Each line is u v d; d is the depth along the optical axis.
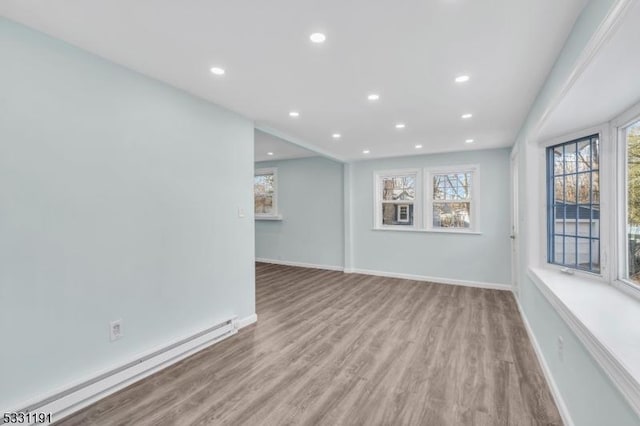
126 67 2.31
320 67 2.27
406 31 1.80
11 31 1.76
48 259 1.92
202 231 2.96
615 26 1.17
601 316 1.61
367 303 4.35
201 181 2.95
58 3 1.59
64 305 1.99
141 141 2.43
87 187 2.11
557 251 2.86
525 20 1.67
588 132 2.36
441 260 5.58
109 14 1.68
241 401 2.14
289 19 1.70
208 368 2.57
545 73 2.30
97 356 2.15
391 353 2.84
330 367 2.59
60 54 1.96
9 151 1.76
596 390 1.48
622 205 2.13
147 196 2.48
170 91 2.64
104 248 2.20
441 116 3.39
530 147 3.04
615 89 1.67
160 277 2.58
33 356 1.85
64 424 1.89
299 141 4.58
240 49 2.04
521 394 2.21
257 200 7.67
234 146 3.32
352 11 1.62
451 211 5.58
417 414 2.00
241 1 1.55
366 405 2.10
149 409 2.05
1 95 1.73
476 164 5.29
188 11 1.64
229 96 2.87
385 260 6.11
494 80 2.45
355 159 6.25
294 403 2.12
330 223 6.70
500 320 3.67
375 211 6.21
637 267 1.98
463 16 1.65
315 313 3.93
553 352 2.23
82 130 2.08
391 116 3.41
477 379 2.41
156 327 2.54
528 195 3.06
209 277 3.03
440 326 3.48
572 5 1.54
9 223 1.76
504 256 5.08
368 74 2.38
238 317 3.37
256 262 7.57
